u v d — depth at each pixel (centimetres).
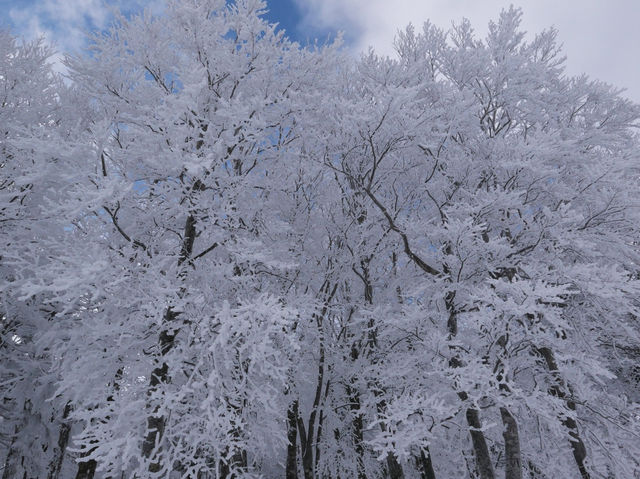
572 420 697
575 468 725
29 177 499
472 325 589
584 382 670
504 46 902
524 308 524
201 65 644
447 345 617
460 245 645
